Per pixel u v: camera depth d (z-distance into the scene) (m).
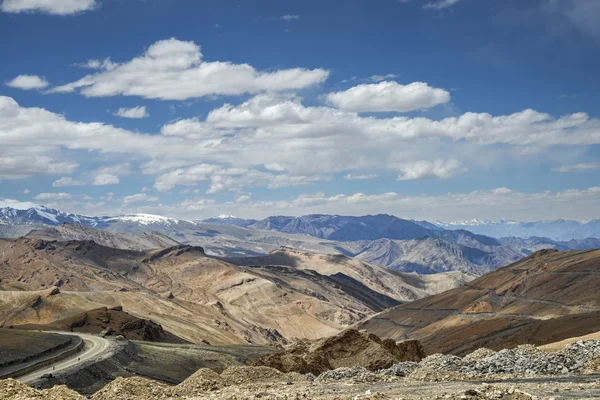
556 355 47.06
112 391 46.16
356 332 95.31
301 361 87.19
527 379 42.72
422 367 52.84
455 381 45.62
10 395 40.19
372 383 47.34
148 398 44.66
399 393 38.88
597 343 46.91
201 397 41.62
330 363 91.06
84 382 135.38
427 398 33.69
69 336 193.38
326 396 38.41
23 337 170.38
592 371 43.19
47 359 149.62
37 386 119.69
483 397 32.56
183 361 187.12
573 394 32.56
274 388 47.00
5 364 138.12
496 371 48.19
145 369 164.38
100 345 181.25
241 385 49.25
